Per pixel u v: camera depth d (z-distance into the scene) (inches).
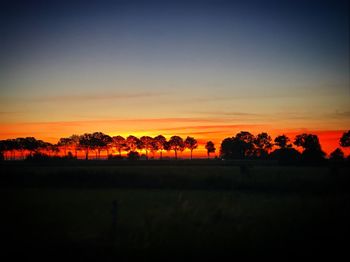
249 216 842.8
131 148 7239.2
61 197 1210.0
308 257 552.4
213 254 568.1
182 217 835.4
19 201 1109.1
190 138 7293.3
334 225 727.1
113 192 1357.0
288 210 905.5
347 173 1815.9
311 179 1546.5
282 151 3599.9
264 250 582.2
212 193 1331.2
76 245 621.6
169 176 1668.3
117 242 637.9
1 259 550.6
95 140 6934.1
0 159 5920.3
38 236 683.4
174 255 565.6
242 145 5698.8
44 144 6943.9
